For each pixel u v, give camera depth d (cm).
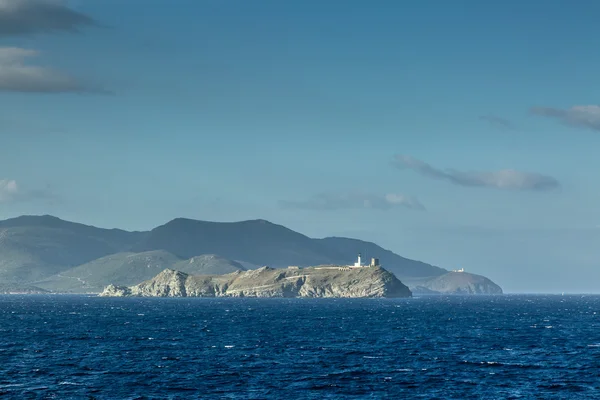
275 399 19725
